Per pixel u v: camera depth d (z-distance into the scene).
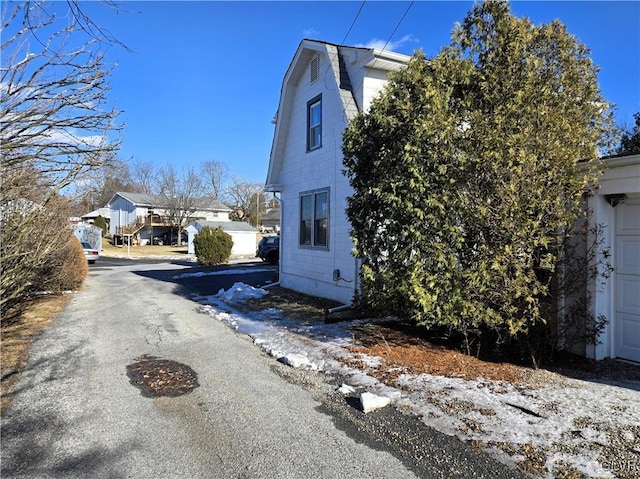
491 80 5.57
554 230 5.10
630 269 5.36
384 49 8.88
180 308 9.94
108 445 3.40
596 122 5.80
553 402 3.96
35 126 3.82
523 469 2.93
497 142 4.88
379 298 5.77
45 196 6.19
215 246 24.48
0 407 4.17
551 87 5.59
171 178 46.44
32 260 7.12
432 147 5.20
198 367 5.47
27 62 3.47
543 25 6.12
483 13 5.94
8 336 7.04
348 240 9.71
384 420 3.80
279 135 12.95
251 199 66.12
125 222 48.84
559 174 4.86
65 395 4.48
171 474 2.99
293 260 12.70
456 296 5.05
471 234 5.18
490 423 3.60
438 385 4.51
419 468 3.02
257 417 3.93
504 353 5.67
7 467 3.08
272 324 8.00
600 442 3.19
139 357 5.91
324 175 10.79
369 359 5.53
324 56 10.55
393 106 5.64
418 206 5.27
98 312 9.40
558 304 5.46
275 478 2.93
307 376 5.09
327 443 3.42
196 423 3.81
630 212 5.34
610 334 5.47
